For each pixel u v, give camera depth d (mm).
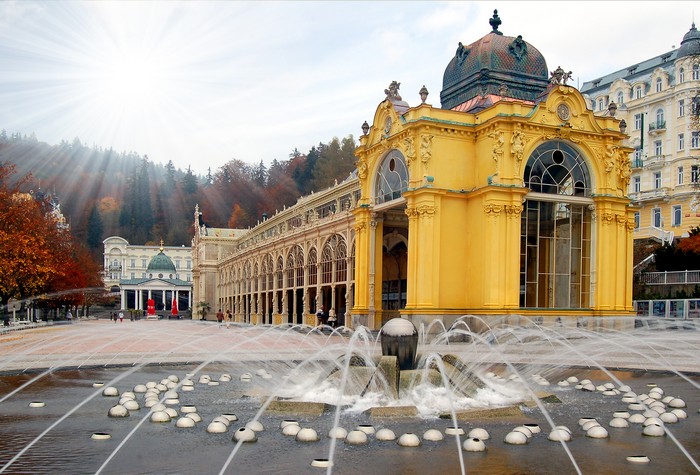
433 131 47656
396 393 17953
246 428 13180
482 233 46375
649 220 84500
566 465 11102
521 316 44844
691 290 59125
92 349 35938
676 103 82562
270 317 92812
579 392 20875
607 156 49719
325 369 22141
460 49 57312
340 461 11297
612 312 49250
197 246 158500
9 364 26578
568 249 49156
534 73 55250
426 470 10703
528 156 46906
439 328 46000
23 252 58875
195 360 29047
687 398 19234
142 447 12328
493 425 14867
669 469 10891
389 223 55219
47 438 13125
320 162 196375
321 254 70750
